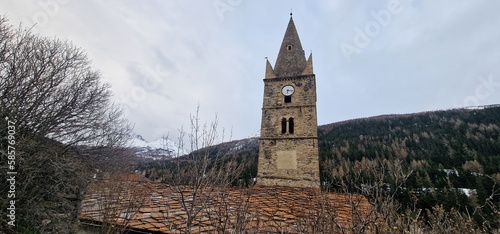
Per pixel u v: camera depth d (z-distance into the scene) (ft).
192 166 15.96
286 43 75.20
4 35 34.35
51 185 30.68
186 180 16.03
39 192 28.91
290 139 60.08
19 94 32.14
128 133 67.41
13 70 32.73
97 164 49.01
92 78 52.16
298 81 65.46
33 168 28.55
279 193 38.86
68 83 44.42
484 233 19.94
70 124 42.98
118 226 21.40
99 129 53.93
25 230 26.89
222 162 16.61
